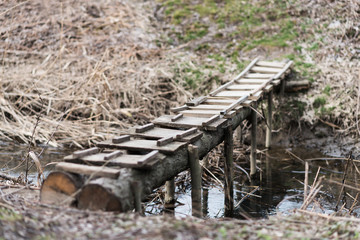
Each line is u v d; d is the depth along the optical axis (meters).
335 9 14.43
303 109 11.82
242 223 5.57
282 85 11.84
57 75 12.56
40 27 14.76
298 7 14.80
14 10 15.23
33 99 11.88
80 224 4.69
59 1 15.84
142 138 6.60
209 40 14.38
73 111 11.88
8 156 10.07
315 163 10.39
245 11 15.14
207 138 7.01
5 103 11.36
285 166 10.22
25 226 4.53
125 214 4.97
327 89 11.99
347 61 12.75
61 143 11.01
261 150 11.24
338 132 11.29
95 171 5.19
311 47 13.53
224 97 9.11
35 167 9.34
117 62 13.02
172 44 14.41
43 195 5.37
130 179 5.22
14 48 13.93
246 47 13.95
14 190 6.07
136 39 14.34
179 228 4.67
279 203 8.15
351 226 5.58
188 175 8.92
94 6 15.80
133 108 11.92
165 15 15.50
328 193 8.55
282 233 4.96
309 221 5.62
